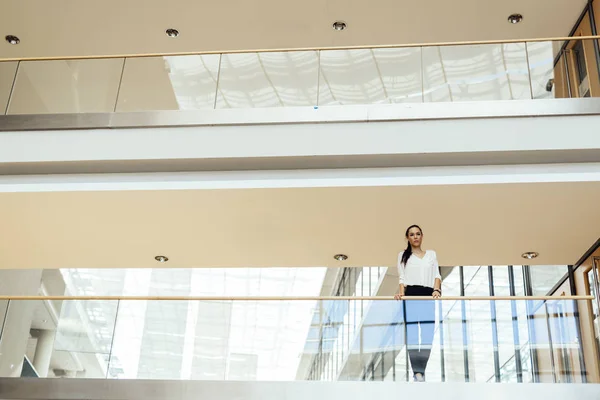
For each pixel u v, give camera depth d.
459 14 9.27
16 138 7.25
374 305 6.40
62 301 6.86
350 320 6.37
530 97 7.20
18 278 11.55
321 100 7.38
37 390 6.41
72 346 6.64
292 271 16.05
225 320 6.55
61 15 9.50
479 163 7.00
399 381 6.03
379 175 7.04
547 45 7.41
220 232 8.08
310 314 6.48
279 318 6.51
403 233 7.94
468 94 7.24
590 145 6.65
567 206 7.26
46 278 13.78
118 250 8.66
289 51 7.62
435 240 8.16
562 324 6.07
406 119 6.95
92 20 9.58
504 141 6.76
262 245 8.38
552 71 7.32
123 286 15.71
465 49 7.42
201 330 6.54
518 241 8.13
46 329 6.75
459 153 6.81
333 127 7.02
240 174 7.18
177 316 6.63
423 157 6.92
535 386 5.84
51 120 7.27
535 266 10.04
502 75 7.29
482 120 6.88
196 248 8.53
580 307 6.11
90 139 7.18
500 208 7.36
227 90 7.56
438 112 6.94
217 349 6.45
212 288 16.50
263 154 6.97
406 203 7.29
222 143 7.06
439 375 6.00
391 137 6.90
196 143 7.08
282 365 6.30
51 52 10.15
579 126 6.75
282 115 7.11
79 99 7.67
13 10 9.42
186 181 7.17
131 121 7.20
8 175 7.39
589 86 7.38
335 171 7.11
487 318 6.15
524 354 5.99
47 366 6.57
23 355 6.66
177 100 7.59
